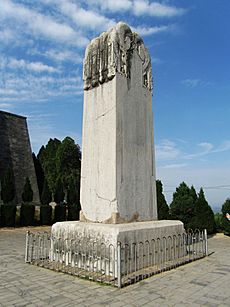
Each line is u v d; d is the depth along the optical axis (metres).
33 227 18.03
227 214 14.42
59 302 4.54
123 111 7.39
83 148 7.75
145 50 8.56
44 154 32.09
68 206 20.69
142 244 6.45
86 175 7.53
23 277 5.92
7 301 4.60
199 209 14.68
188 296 4.83
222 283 5.56
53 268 6.43
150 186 7.89
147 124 8.18
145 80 8.41
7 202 18.70
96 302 4.54
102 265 6.00
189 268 6.72
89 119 7.75
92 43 8.06
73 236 6.73
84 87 8.00
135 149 7.59
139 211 7.38
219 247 10.33
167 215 14.55
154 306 4.39
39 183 25.91
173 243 7.47
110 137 7.14
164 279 5.78
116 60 7.42
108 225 6.41
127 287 5.25
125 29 7.89
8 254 8.67
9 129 23.50
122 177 7.04
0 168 21.62
